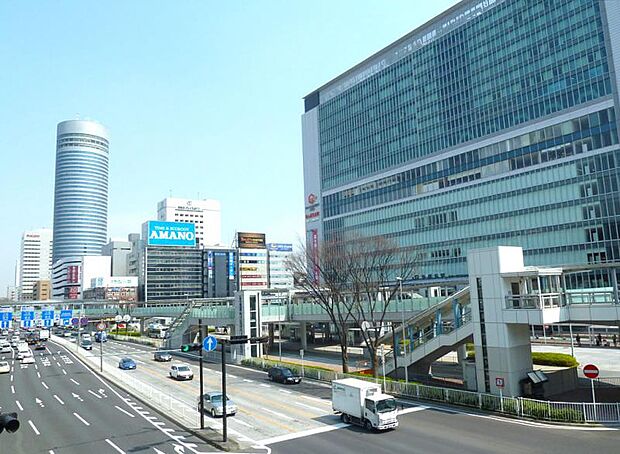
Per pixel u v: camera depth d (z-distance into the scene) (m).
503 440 23.84
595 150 76.00
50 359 69.94
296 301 79.25
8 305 86.31
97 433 28.23
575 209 78.00
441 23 103.81
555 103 82.00
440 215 100.50
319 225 134.62
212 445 25.11
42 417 33.12
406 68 111.50
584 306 30.16
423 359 41.16
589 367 27.34
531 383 31.55
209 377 49.53
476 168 94.06
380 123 117.38
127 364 57.38
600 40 76.44
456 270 96.12
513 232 86.62
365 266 50.00
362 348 69.12
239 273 182.25
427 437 25.05
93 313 102.19
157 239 181.00
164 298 178.25
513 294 32.81
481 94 94.38
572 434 24.30
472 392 31.64
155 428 29.20
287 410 32.94
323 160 135.12
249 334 60.59
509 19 90.44
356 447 23.83
